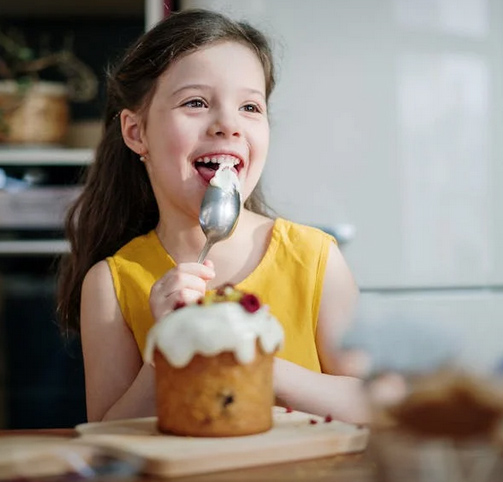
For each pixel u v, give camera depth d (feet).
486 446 1.92
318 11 7.18
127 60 4.30
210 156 3.83
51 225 8.16
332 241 4.42
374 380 2.04
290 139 7.18
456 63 7.22
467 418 1.92
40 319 8.43
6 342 8.41
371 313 2.16
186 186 3.88
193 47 3.92
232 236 4.27
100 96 9.80
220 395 2.49
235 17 7.13
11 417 8.38
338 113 7.19
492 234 7.22
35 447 2.39
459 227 7.20
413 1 7.20
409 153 7.20
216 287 4.16
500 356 2.01
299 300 4.17
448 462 1.93
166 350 2.52
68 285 4.87
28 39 9.86
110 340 4.11
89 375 4.12
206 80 3.86
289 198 7.18
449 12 7.21
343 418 3.43
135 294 4.14
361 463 2.37
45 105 8.41
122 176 4.63
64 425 8.39
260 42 4.32
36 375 8.43
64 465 2.30
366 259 7.18
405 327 2.11
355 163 7.19
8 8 9.52
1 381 8.40
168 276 3.34
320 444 2.43
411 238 7.18
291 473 2.27
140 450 2.32
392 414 1.97
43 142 8.43
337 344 2.20
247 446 2.35
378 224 7.18
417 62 7.21
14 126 8.34
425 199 7.20
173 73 3.92
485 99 7.23
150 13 7.78
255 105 3.95
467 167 7.22
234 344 2.48
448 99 7.22
